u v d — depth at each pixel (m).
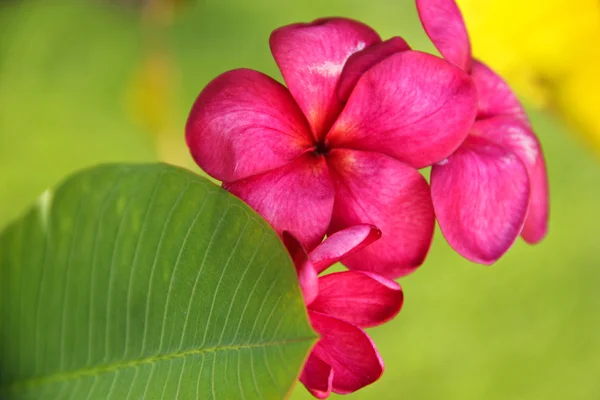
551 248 0.94
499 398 0.85
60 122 0.97
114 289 0.36
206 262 0.37
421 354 0.86
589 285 0.92
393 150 0.42
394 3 1.06
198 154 0.40
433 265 0.91
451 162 0.42
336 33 0.42
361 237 0.40
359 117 0.42
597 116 0.49
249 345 0.37
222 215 0.37
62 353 0.36
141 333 0.37
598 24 0.47
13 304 0.35
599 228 0.95
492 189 0.42
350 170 0.42
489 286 0.91
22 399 0.36
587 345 0.89
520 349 0.88
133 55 1.02
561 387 0.86
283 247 0.37
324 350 0.40
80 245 0.36
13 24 1.08
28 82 1.01
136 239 0.36
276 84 0.42
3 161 0.94
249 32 1.05
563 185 0.96
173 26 1.03
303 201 0.41
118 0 1.08
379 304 0.41
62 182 0.35
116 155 0.94
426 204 0.42
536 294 0.90
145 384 0.37
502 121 0.44
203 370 0.37
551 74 0.49
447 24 0.42
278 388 0.37
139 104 0.75
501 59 0.49
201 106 0.41
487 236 0.42
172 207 0.36
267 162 0.41
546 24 0.48
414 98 0.41
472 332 0.88
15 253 0.35
